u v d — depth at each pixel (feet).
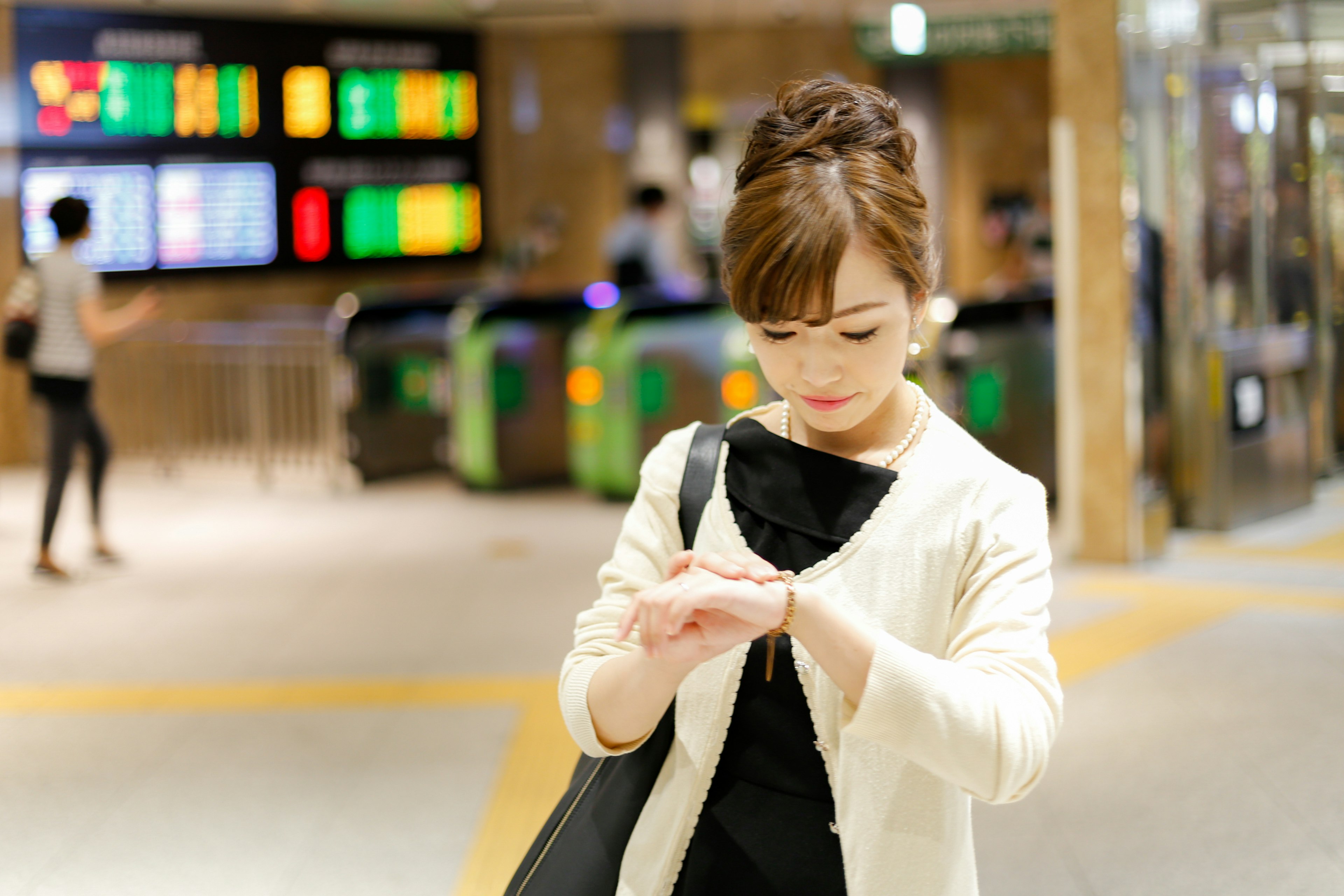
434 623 16.60
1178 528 21.15
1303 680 13.46
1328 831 10.01
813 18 39.55
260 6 32.58
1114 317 18.34
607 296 28.17
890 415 4.04
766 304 3.55
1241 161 21.13
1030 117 42.34
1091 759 11.53
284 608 17.44
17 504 24.94
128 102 31.01
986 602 3.69
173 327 27.66
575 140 41.47
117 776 11.65
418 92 36.45
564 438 27.25
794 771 3.86
